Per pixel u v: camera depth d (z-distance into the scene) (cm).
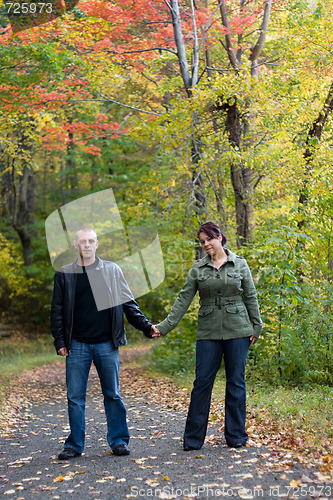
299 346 816
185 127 1012
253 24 1320
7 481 428
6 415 781
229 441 478
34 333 2653
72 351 488
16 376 1350
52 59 1068
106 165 2091
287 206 1052
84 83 1238
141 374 1197
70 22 1111
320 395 688
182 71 1157
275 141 1072
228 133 1056
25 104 1201
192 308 1080
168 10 1200
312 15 1183
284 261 836
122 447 484
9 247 2464
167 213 1024
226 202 1134
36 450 550
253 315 498
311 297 865
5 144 1277
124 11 1143
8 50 1060
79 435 490
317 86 1124
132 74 1408
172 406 767
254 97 1012
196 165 1016
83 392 495
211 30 1205
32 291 2744
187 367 1098
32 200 2747
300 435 484
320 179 1027
